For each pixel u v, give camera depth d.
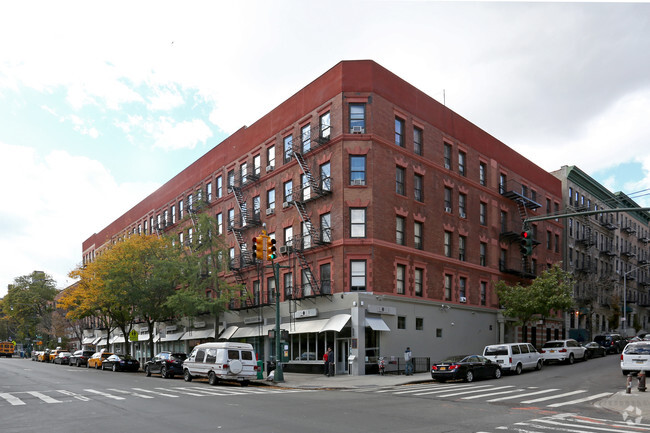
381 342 32.00
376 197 32.78
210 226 38.97
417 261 35.28
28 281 91.12
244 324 41.41
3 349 93.06
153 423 13.02
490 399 18.66
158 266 42.25
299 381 27.48
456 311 38.06
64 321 83.81
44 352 65.12
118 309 48.41
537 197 50.12
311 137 35.53
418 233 36.06
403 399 18.70
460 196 40.53
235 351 25.69
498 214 44.16
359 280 32.12
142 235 46.53
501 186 45.12
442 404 17.14
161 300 43.12
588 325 58.41
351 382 26.55
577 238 57.62
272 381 26.78
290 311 35.78
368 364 31.20
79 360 51.34
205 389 23.02
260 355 39.34
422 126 37.25
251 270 41.00
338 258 32.47
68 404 17.12
